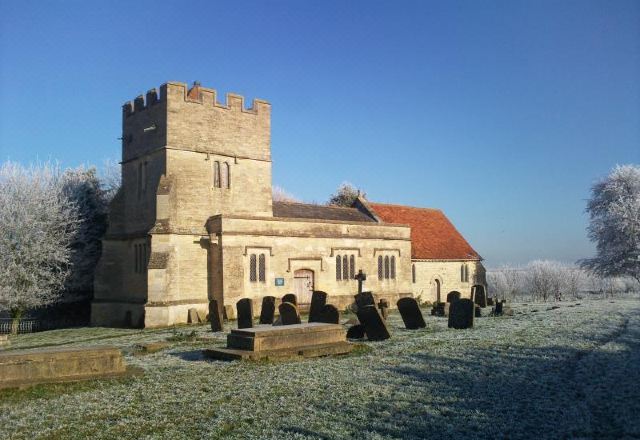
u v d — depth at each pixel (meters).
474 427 10.08
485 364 15.84
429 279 48.97
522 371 14.74
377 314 21.48
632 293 63.09
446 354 17.69
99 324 36.31
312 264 37.91
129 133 37.31
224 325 29.58
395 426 10.12
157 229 32.28
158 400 12.32
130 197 36.97
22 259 37.09
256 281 35.00
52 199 39.06
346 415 10.90
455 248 52.81
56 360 14.01
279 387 13.30
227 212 35.78
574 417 10.48
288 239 36.75
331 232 39.31
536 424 10.17
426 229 52.81
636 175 59.25
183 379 14.45
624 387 12.67
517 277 70.00
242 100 37.16
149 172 35.22
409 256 44.47
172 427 10.38
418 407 11.41
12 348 23.78
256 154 37.56
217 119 35.81
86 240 43.31
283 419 10.65
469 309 25.28
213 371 15.48
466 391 12.66
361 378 14.21
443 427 10.08
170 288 32.41
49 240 38.03
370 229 41.88
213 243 33.84
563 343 19.36
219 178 35.72
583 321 26.67
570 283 66.88
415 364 16.08
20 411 11.50
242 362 16.58
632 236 55.91
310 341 18.41
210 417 10.99
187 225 33.88
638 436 9.43
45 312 43.41
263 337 17.44
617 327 23.91
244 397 12.42
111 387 13.59
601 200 61.53
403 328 26.02
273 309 28.09
